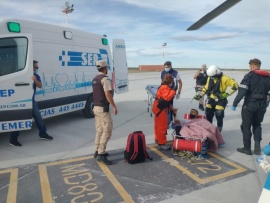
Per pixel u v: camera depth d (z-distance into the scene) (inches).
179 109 365.4
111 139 217.3
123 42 344.5
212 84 215.9
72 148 194.1
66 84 251.9
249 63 181.2
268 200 74.5
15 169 155.2
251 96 175.6
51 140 212.2
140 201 119.3
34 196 124.2
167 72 265.3
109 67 313.1
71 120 284.7
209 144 184.2
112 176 146.3
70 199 121.4
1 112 178.7
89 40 283.3
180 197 122.9
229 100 470.0
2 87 177.0
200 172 152.5
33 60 200.8
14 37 181.6
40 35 222.8
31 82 187.3
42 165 161.5
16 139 195.8
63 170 154.3
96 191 129.0
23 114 187.0
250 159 174.1
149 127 259.0
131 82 842.2
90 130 244.5
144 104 402.0
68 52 253.1
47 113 233.0
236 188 132.6
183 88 673.0
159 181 140.3
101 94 157.9
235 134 235.5
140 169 156.4
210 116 222.2
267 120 296.4
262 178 144.8
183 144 170.1
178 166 161.2
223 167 159.9
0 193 127.3
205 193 127.1
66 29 251.9
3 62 177.6
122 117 305.3
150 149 193.3
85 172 151.6
